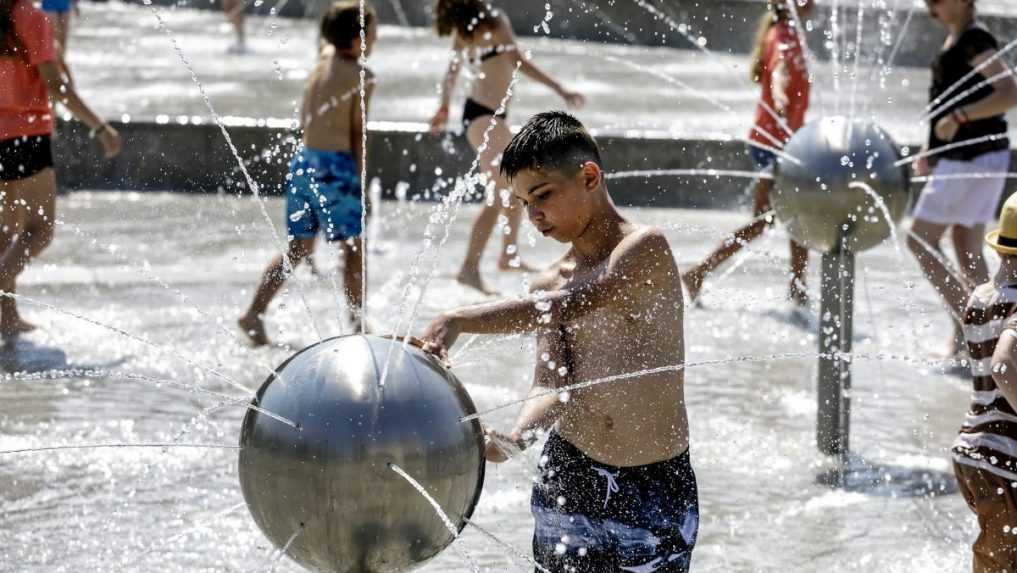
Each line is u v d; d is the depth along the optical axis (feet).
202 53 108.06
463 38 50.11
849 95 85.97
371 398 16.92
